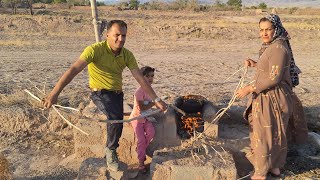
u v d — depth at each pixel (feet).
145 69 8.63
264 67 8.02
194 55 29.76
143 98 8.68
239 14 84.07
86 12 76.43
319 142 9.95
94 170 7.91
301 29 45.60
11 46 32.42
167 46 34.76
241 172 8.85
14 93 14.33
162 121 9.20
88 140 9.39
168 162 8.01
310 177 8.61
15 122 11.49
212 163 7.98
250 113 8.77
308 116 11.10
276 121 8.21
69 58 27.20
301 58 28.63
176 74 21.11
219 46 35.60
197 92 15.97
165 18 66.54
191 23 51.01
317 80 19.38
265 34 8.05
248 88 8.21
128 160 9.40
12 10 69.21
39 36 39.73
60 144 10.68
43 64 24.14
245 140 9.34
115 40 7.28
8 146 10.59
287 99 8.27
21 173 9.09
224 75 20.95
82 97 14.10
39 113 11.78
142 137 8.68
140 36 42.04
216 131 9.16
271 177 8.52
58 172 9.07
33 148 10.52
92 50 7.29
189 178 7.82
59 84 6.88
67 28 44.42
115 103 7.72
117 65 7.59
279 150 8.28
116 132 7.75
